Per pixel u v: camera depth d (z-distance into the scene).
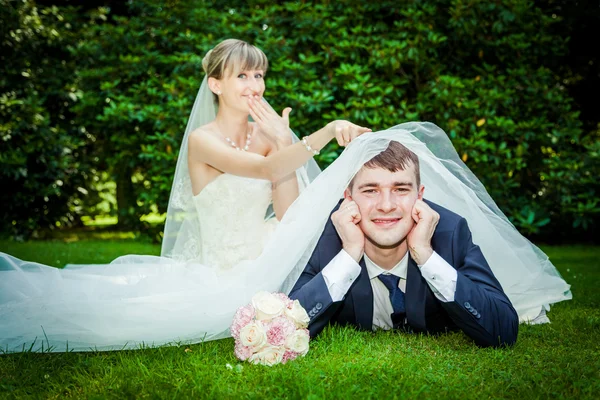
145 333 2.84
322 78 7.41
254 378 2.34
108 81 8.55
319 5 7.59
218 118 3.88
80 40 10.60
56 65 10.73
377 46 7.29
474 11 7.66
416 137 3.22
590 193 7.60
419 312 2.84
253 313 2.58
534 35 8.28
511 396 2.16
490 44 7.84
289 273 2.94
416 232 2.64
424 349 2.72
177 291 3.06
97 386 2.32
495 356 2.57
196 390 2.20
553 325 3.25
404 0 7.63
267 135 4.00
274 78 7.27
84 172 10.69
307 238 2.89
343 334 2.89
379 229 2.70
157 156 7.23
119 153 8.91
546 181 8.41
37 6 11.07
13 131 9.51
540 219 7.62
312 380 2.24
